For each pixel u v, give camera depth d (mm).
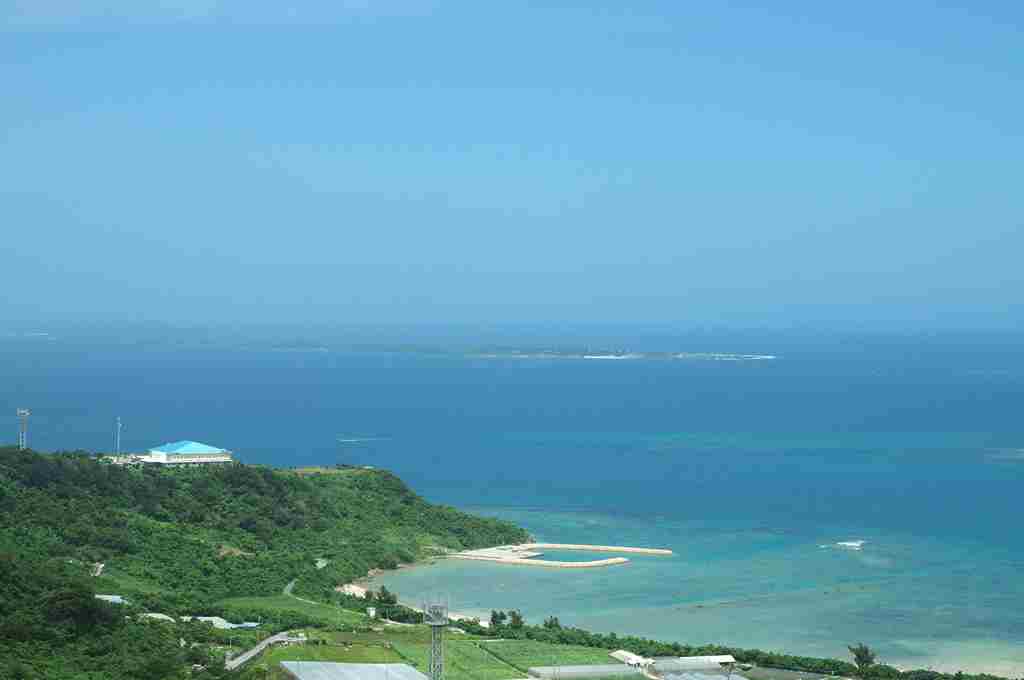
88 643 163375
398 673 165875
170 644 170375
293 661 170875
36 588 176000
